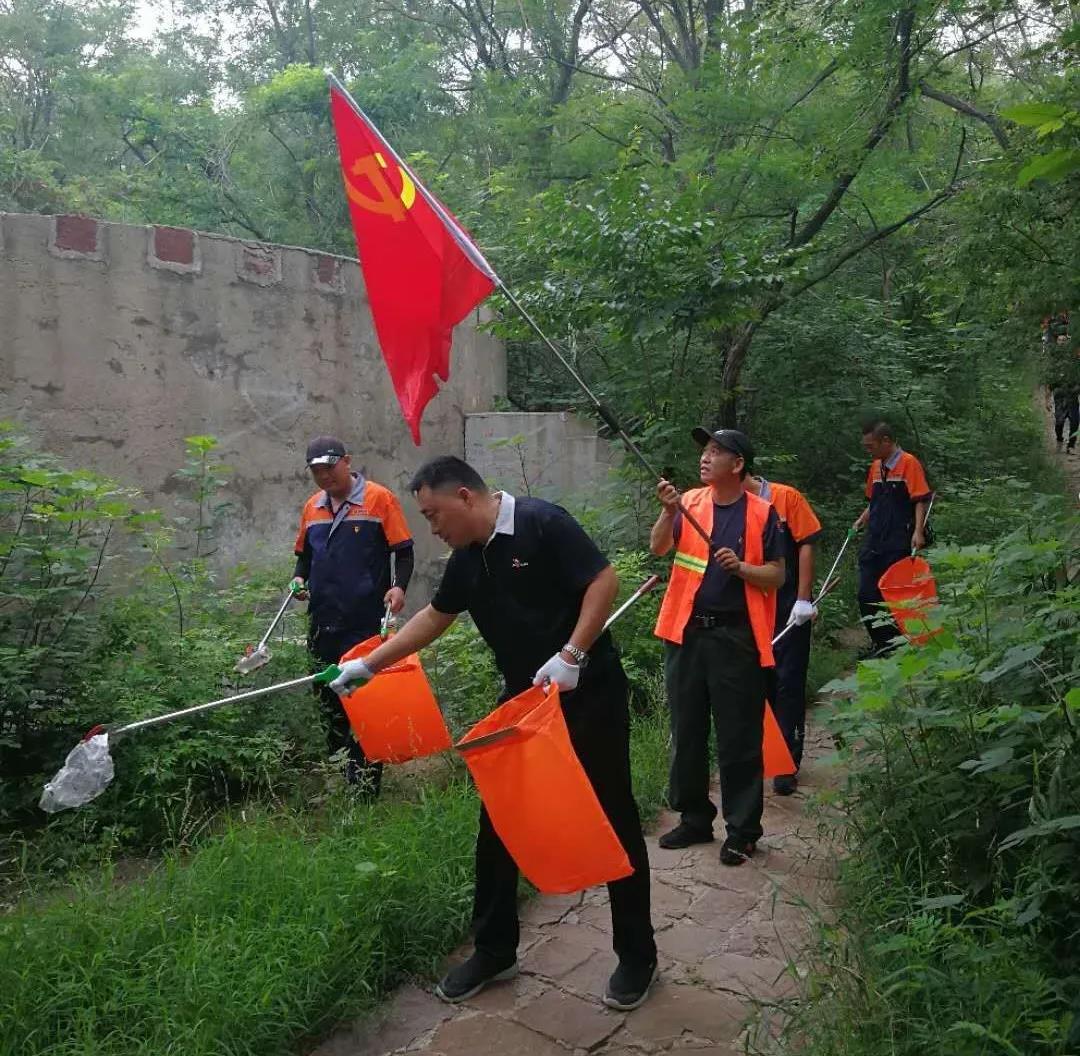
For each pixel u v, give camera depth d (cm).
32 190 1340
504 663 323
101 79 1719
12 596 476
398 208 362
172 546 633
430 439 842
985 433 1350
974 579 376
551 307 770
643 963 317
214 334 659
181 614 533
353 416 761
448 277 364
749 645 420
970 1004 250
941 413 1204
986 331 1049
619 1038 297
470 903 354
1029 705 334
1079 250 765
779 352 1041
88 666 490
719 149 1020
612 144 1248
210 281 655
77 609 505
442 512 308
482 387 920
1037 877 277
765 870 410
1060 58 712
